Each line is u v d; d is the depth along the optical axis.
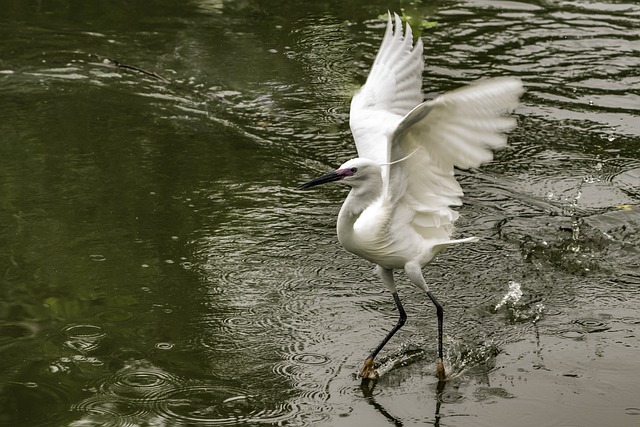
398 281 10.97
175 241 11.57
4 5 19.41
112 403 8.60
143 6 19.69
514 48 17.92
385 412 8.55
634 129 14.89
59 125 14.56
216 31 18.55
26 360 9.22
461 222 12.20
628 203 12.68
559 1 20.59
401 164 8.52
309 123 15.12
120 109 15.27
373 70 9.84
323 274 11.01
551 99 15.87
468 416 8.48
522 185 13.23
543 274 11.05
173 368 9.17
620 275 11.05
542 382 9.02
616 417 8.45
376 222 8.95
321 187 13.12
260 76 16.70
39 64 16.77
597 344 9.64
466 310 10.33
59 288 10.48
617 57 17.62
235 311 10.20
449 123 8.06
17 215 11.96
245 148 14.20
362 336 9.81
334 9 19.86
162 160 13.66
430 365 9.35
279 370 9.19
